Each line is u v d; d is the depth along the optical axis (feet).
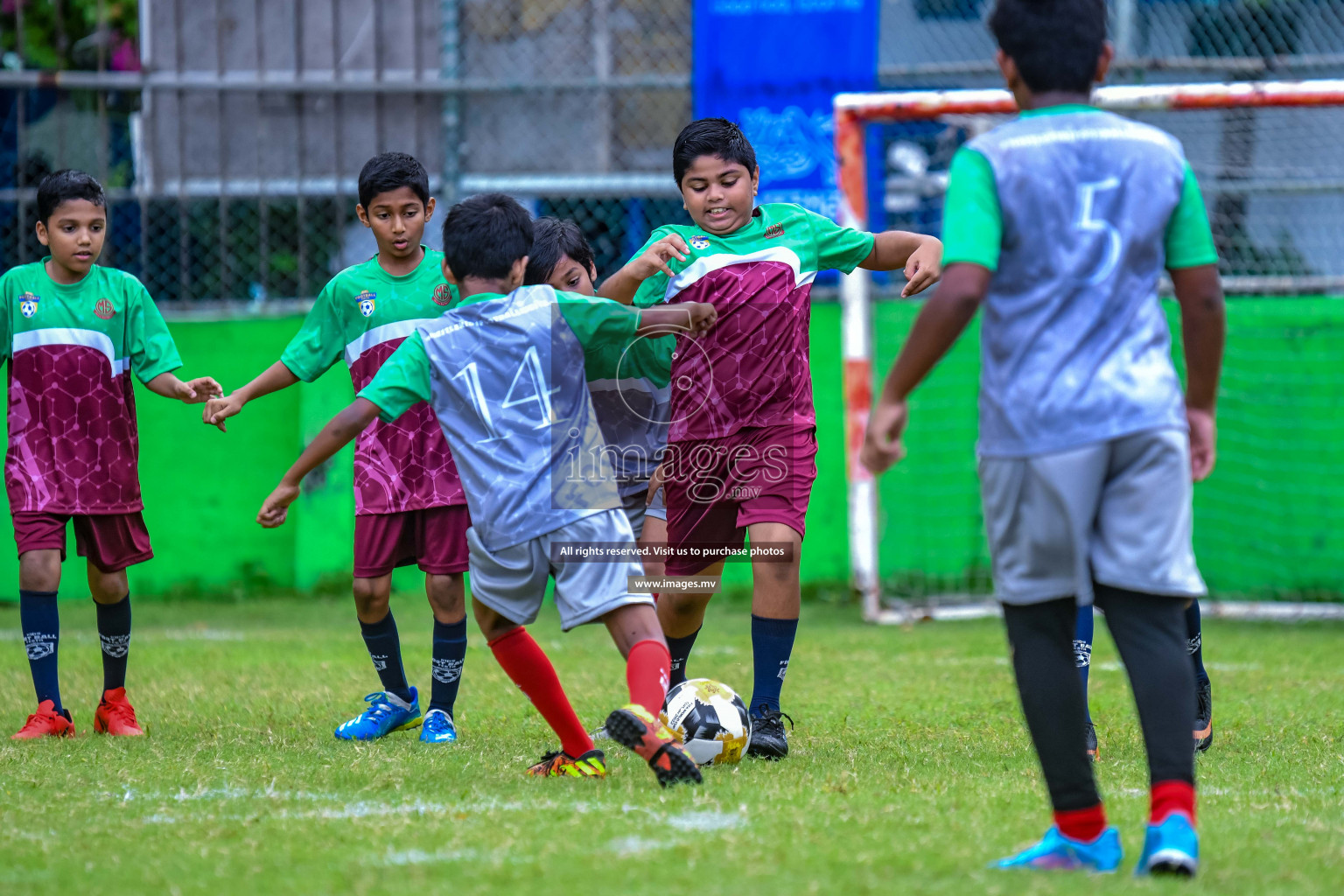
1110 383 28.81
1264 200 106.83
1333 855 30.30
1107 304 29.27
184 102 108.78
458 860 30.09
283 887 27.99
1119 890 27.02
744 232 48.49
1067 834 29.99
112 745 48.06
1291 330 103.81
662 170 110.42
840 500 107.24
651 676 37.58
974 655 78.18
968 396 106.42
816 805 35.83
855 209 94.53
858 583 98.32
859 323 97.81
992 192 29.53
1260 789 39.45
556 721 41.01
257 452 109.19
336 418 38.70
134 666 71.56
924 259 47.37
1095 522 29.53
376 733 50.90
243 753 45.70
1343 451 102.78
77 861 30.55
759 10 103.14
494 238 39.88
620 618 38.34
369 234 109.81
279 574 109.19
